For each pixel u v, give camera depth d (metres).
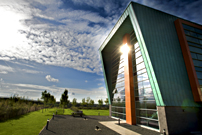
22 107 28.47
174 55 15.91
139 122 16.38
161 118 12.32
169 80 13.75
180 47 17.16
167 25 17.66
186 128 12.37
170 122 11.84
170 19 18.45
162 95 12.53
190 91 14.62
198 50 17.42
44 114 28.42
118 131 12.43
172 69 14.71
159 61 14.28
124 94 20.95
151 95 14.76
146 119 15.09
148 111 14.93
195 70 15.49
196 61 16.36
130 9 16.67
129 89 18.44
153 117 13.94
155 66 13.70
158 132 12.44
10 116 21.59
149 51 14.24
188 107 13.39
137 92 17.72
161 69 13.90
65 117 23.09
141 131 12.77
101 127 14.15
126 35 21.95
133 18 16.11
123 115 20.45
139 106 16.88
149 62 13.95
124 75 20.91
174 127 11.84
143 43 14.63
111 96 27.12
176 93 13.46
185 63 16.20
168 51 15.68
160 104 12.56
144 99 15.96
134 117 17.12
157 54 14.59
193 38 18.08
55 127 13.20
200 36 18.95
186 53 16.23
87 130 12.32
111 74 28.47
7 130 11.55
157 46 15.13
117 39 24.30
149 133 11.95
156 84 13.06
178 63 15.66
